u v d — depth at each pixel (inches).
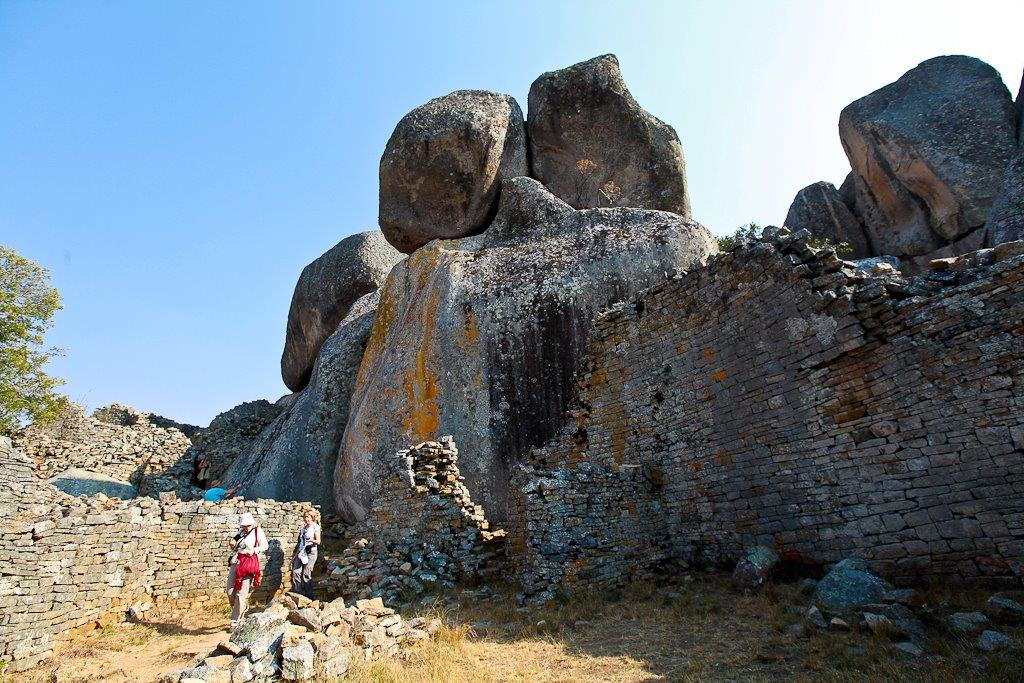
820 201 1090.1
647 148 835.4
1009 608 201.8
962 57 975.6
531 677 202.1
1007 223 758.5
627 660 210.1
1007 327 247.3
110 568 331.3
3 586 267.6
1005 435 240.2
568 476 329.4
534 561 310.5
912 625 205.5
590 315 542.0
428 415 560.7
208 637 307.1
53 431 740.0
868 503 274.4
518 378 544.4
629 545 331.9
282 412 841.5
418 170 815.1
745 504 324.5
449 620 283.0
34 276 716.7
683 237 570.9
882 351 281.9
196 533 395.2
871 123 975.0
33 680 252.2
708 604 263.0
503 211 752.3
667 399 382.9
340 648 214.4
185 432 921.5
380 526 430.6
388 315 725.3
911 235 948.0
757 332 335.9
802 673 183.9
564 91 836.6
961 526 245.3
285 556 440.8
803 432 304.8
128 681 236.2
